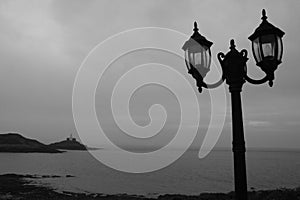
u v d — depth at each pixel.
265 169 76.50
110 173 65.62
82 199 31.64
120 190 42.03
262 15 4.08
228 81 4.01
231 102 3.99
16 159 109.88
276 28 3.91
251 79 4.04
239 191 3.80
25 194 35.19
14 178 53.88
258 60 3.97
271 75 3.95
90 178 56.31
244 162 3.85
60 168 78.31
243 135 3.92
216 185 47.19
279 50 3.92
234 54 4.02
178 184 48.44
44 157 125.31
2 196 33.19
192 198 29.69
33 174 62.56
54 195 34.62
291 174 63.56
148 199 30.94
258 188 42.44
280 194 21.84
